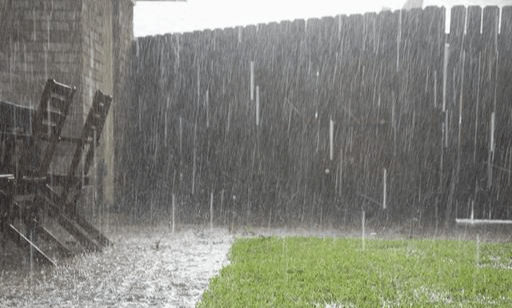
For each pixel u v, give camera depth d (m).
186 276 3.29
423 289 2.94
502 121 6.82
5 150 3.96
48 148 4.15
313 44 7.78
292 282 3.06
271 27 8.02
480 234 5.50
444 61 7.07
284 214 7.22
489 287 3.00
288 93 7.93
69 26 7.07
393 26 7.33
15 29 7.08
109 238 5.03
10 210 3.72
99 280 3.19
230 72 8.30
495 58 6.84
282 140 7.97
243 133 8.20
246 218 6.83
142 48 8.88
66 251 4.01
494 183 6.85
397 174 7.32
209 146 8.43
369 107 7.48
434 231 5.74
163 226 6.02
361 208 7.49
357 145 7.54
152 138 8.78
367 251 4.15
